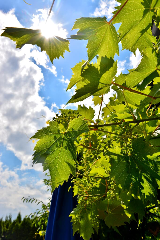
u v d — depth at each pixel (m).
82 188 1.43
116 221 1.32
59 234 2.47
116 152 0.98
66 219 2.54
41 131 0.82
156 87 0.95
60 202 2.65
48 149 0.80
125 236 1.94
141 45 0.87
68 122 0.86
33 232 8.70
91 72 0.82
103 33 0.77
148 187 0.90
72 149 0.80
